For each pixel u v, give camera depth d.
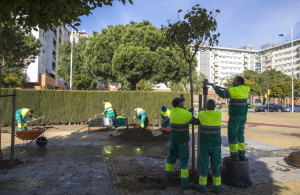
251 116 23.91
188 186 4.24
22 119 10.82
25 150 7.24
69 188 4.14
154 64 20.67
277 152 7.49
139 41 21.70
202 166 4.07
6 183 4.32
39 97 13.40
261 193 4.07
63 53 37.91
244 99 4.45
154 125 14.96
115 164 5.80
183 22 4.96
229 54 103.75
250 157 6.78
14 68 26.52
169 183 4.49
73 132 11.34
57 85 47.88
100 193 3.95
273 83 55.19
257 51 108.62
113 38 22.48
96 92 14.35
